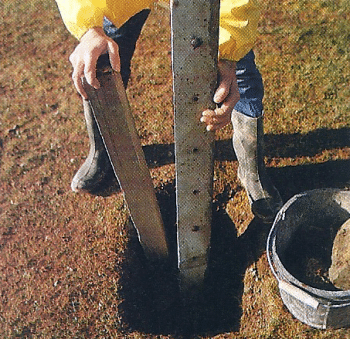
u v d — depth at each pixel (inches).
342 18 181.2
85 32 104.1
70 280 142.9
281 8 186.7
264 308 132.3
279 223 124.6
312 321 123.3
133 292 140.7
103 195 156.1
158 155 159.9
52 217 155.1
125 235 146.6
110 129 110.9
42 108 179.6
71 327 137.3
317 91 164.7
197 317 137.4
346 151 151.9
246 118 131.5
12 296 143.3
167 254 142.3
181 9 90.4
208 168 109.8
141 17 128.0
